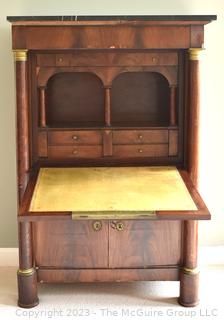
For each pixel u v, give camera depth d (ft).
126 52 9.80
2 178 11.12
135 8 10.68
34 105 9.88
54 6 10.64
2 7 10.59
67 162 10.08
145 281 10.24
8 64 10.74
